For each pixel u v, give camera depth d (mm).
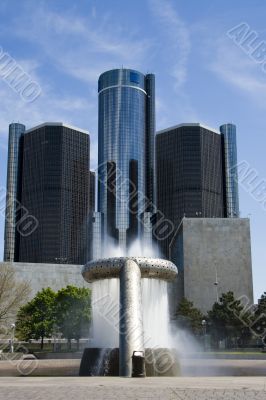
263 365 40469
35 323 85188
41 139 173625
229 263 131125
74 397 14227
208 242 132250
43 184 170875
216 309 97562
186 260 131250
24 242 170125
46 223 168250
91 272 28672
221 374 33844
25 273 127375
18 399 13891
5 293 84688
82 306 84500
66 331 84375
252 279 130375
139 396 14383
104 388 16594
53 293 88875
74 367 40219
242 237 132625
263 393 15070
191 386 17125
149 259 28281
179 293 132750
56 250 166500
